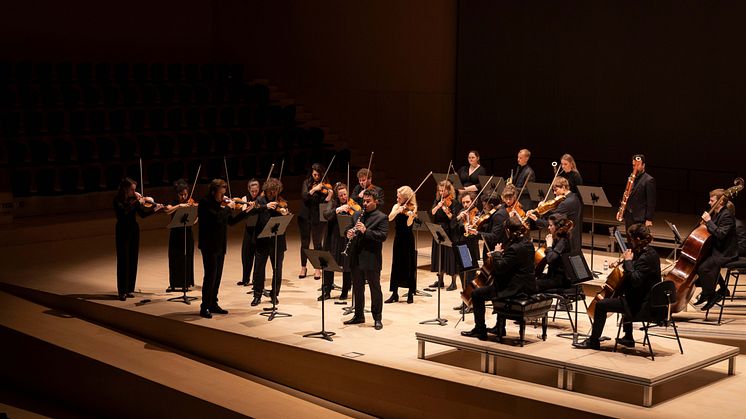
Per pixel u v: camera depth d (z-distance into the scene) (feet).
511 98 55.06
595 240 41.47
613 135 51.47
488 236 29.27
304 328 28.66
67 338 30.30
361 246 28.50
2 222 42.29
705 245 27.71
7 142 46.75
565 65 52.75
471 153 37.76
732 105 47.39
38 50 53.62
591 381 24.41
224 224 30.04
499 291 24.41
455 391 23.71
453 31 56.85
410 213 30.83
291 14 59.98
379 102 58.13
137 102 53.42
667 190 50.08
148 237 44.21
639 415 21.53
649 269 23.38
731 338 26.50
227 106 55.93
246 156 52.70
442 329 26.22
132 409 27.78
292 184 53.52
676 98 49.11
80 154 48.01
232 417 25.00
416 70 56.85
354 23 58.18
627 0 50.16
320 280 35.32
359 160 58.70
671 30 48.91
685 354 23.88
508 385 23.56
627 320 23.62
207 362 28.68
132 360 28.58
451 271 33.22
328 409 25.50
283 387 27.04
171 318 29.73
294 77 60.49
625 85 50.72
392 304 31.68
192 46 61.11
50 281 34.83
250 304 31.55
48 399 30.55
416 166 57.67
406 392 24.64
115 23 57.00
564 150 53.31
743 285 31.27
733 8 46.83
